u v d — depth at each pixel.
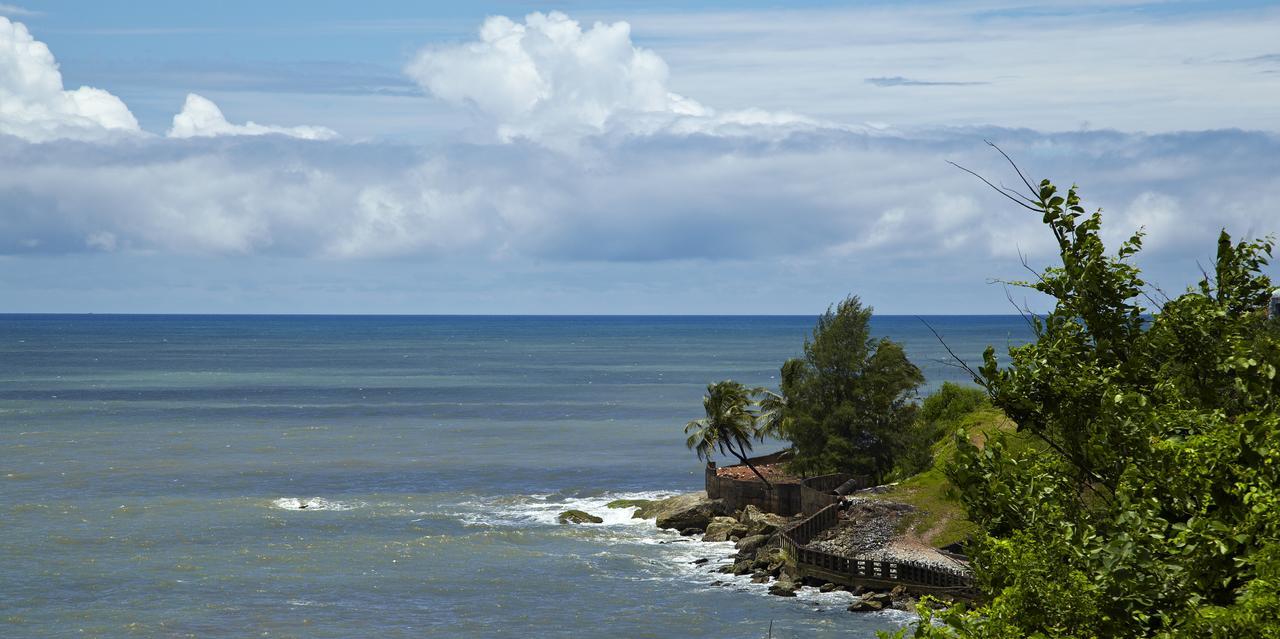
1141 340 15.13
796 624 62.34
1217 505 13.23
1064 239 15.21
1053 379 14.80
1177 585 12.64
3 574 74.31
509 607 67.50
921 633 14.48
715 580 73.19
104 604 67.62
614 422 175.00
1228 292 15.41
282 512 98.19
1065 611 12.74
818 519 78.81
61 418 176.25
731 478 93.69
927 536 74.81
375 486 113.38
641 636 61.41
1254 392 14.34
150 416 180.75
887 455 91.81
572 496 108.44
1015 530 13.74
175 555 80.69
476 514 98.19
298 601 68.81
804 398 93.56
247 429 163.25
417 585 72.81
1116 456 14.12
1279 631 11.23
